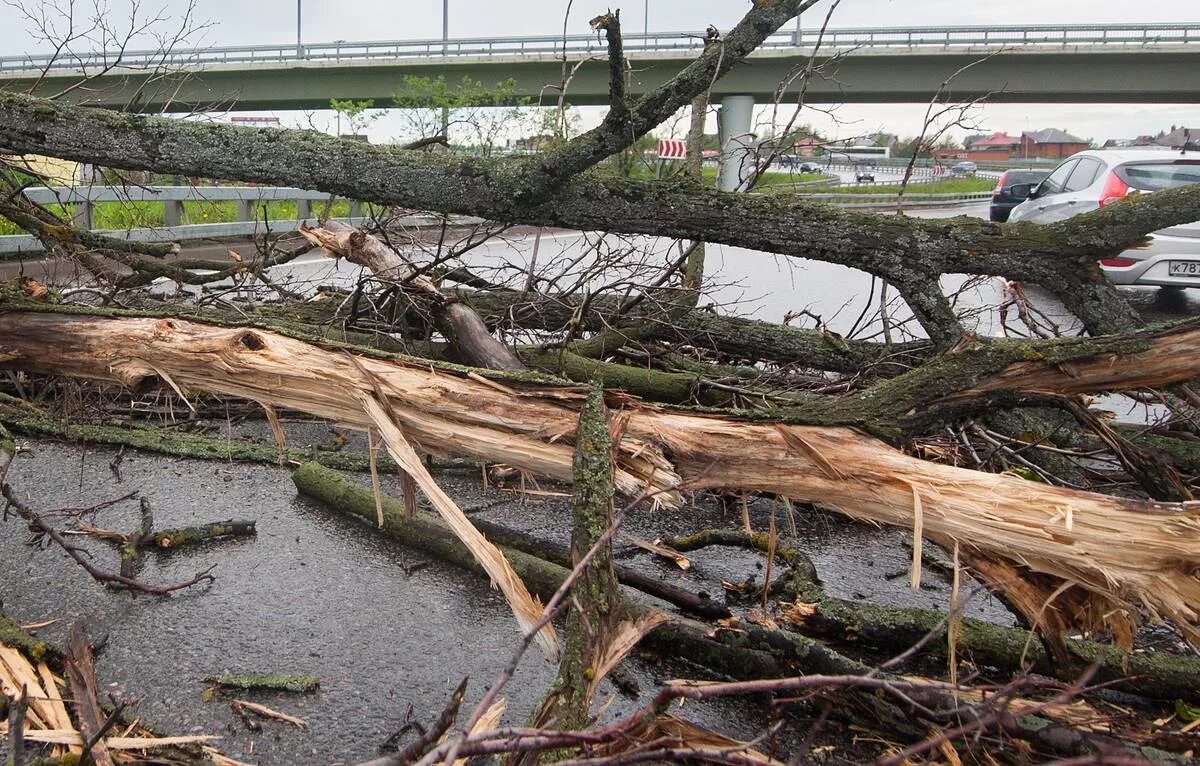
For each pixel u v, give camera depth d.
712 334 4.61
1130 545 1.95
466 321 3.96
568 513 3.54
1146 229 2.92
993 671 2.44
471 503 3.59
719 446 2.29
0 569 2.86
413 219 8.47
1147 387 2.46
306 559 3.00
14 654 2.24
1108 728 2.06
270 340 2.57
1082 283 3.04
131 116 3.17
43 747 1.96
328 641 2.50
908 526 2.19
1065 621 2.16
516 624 2.63
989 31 26.20
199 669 2.34
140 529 3.14
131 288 4.79
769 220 3.06
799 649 2.25
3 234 7.52
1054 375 2.42
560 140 3.96
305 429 4.48
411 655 2.44
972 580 3.03
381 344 4.25
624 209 3.09
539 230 4.78
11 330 2.80
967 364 2.43
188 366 2.67
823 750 2.10
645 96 2.84
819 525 3.54
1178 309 8.22
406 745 2.04
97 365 2.78
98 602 2.67
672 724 1.85
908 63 26.98
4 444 3.32
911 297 3.12
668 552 3.06
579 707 1.83
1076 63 26.80
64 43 4.80
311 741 2.06
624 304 4.54
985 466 3.55
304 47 29.91
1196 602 1.92
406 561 3.02
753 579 2.90
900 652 2.46
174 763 1.94
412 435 2.48
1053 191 9.80
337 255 4.46
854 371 4.48
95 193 7.99
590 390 2.31
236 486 3.62
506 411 2.36
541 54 28.17
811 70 4.09
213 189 10.10
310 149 3.12
